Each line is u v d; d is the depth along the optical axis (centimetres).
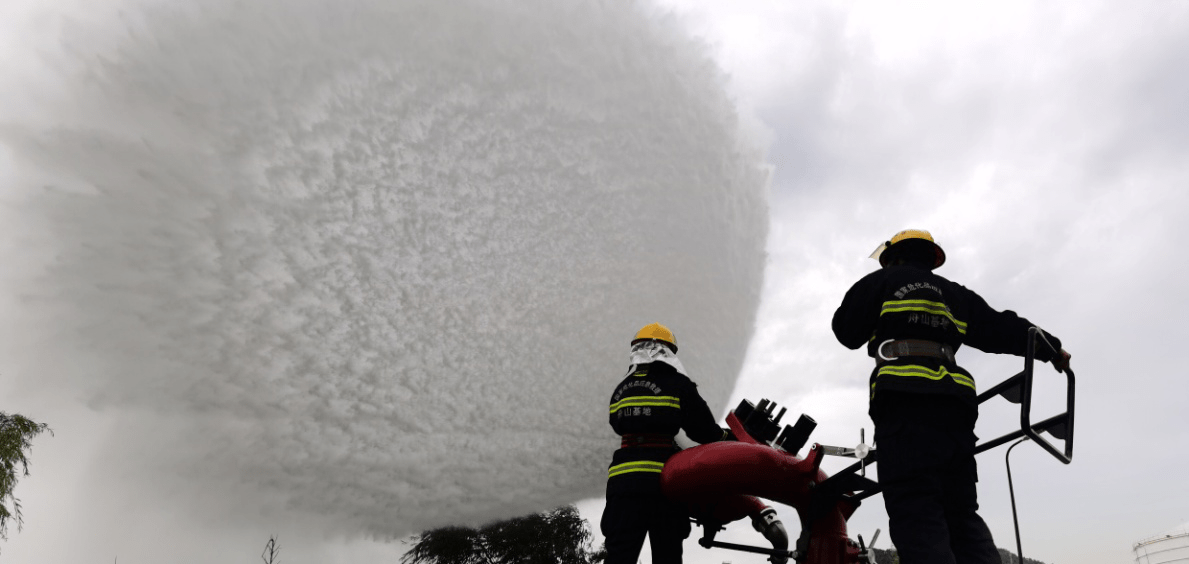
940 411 192
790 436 299
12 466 721
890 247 238
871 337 219
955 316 207
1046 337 198
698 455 262
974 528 200
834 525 255
